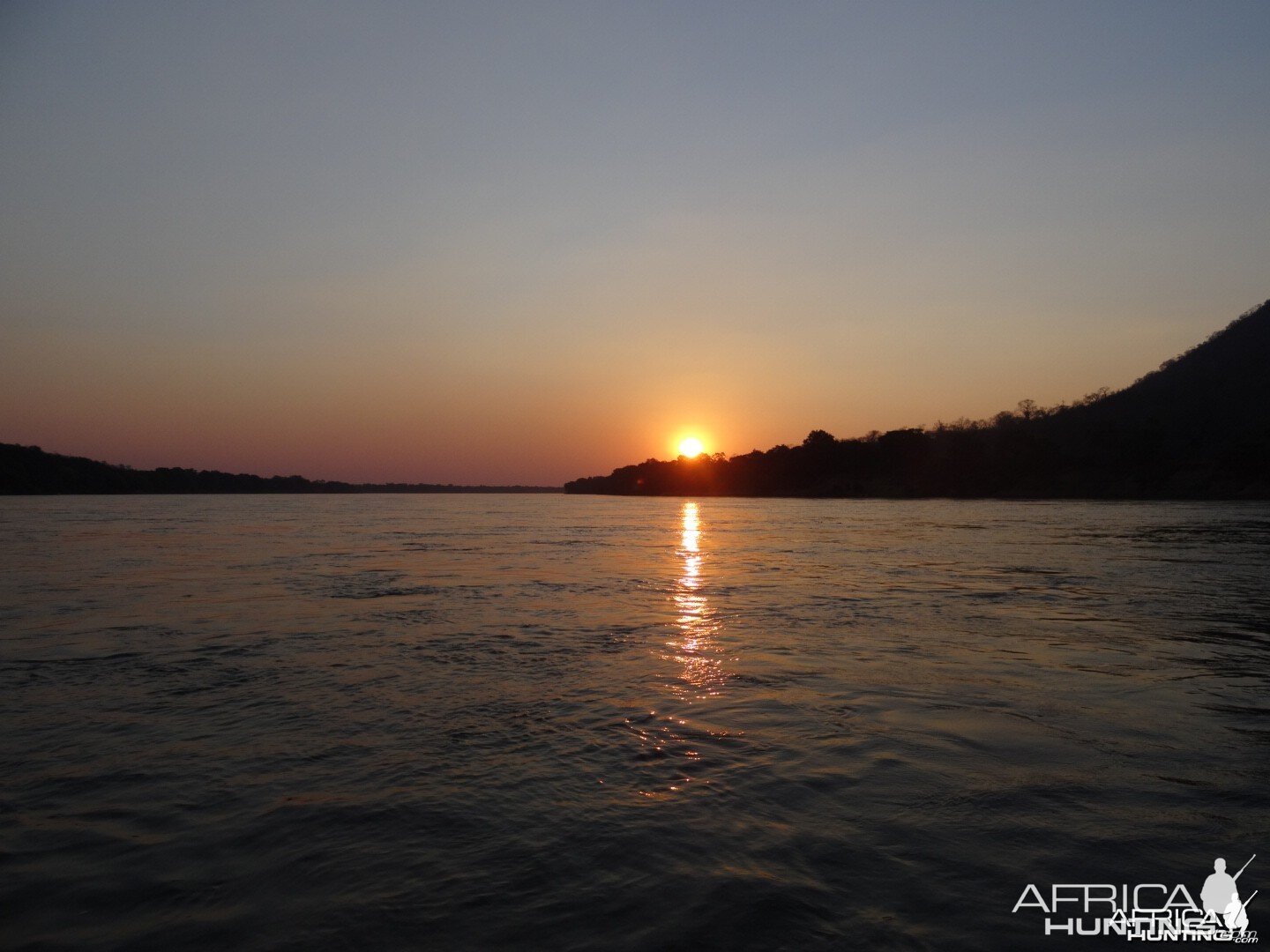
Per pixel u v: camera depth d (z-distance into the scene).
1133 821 7.14
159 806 7.64
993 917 5.59
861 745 9.23
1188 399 178.62
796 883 6.05
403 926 5.53
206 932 5.49
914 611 19.83
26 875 6.30
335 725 10.20
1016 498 145.38
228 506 139.75
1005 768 8.47
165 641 15.91
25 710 10.95
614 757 8.89
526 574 29.31
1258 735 9.57
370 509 129.38
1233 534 49.56
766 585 25.53
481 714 10.63
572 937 5.36
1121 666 13.34
